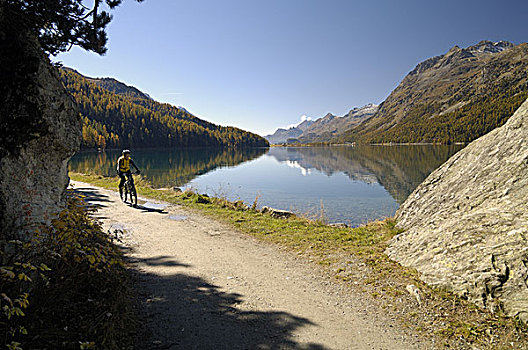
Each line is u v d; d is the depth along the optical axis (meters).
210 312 4.16
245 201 20.33
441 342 3.51
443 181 7.66
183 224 9.54
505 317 3.75
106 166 43.50
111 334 3.06
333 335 3.68
